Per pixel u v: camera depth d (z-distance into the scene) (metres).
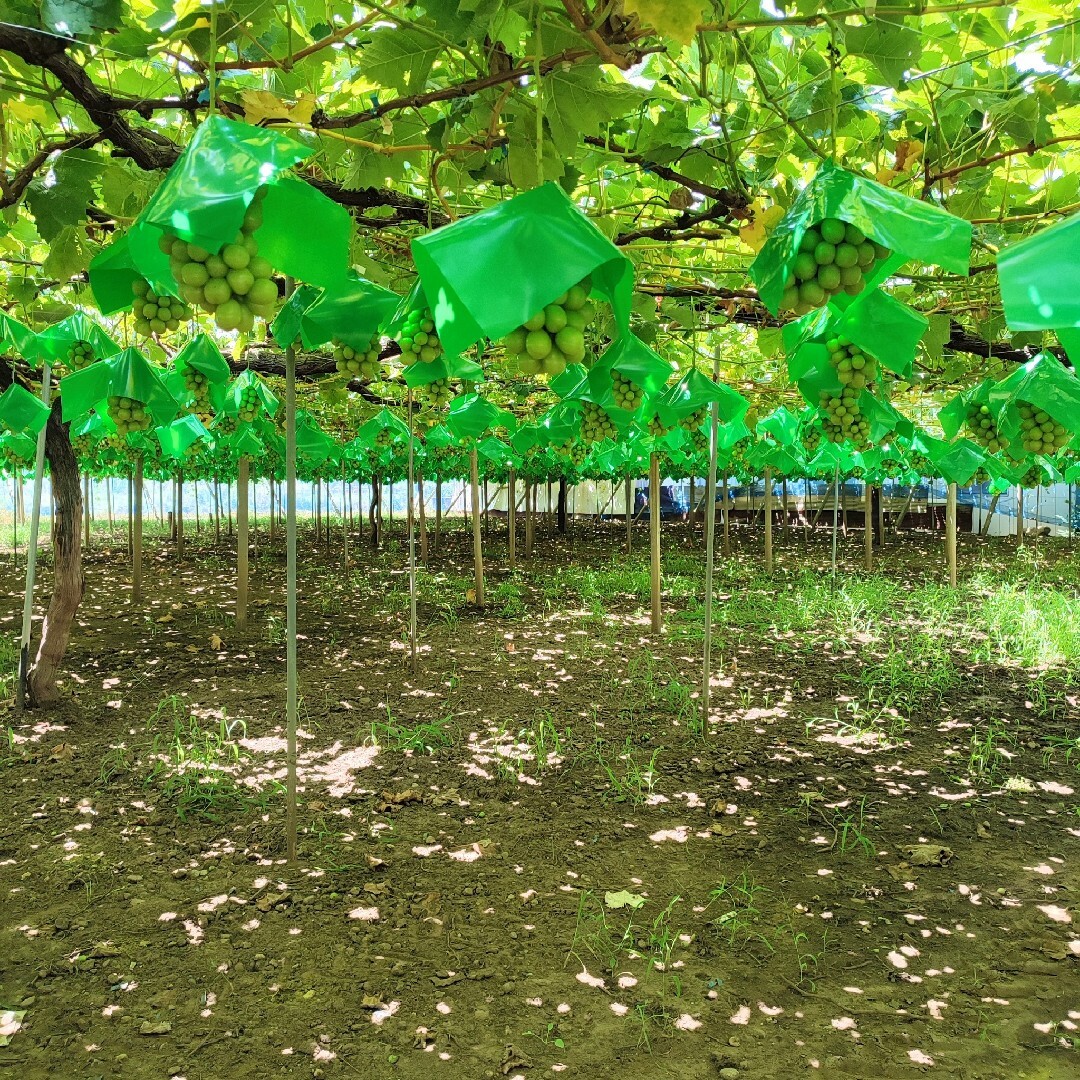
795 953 3.31
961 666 7.94
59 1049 2.71
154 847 4.13
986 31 2.62
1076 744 5.73
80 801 4.67
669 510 34.47
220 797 4.71
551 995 3.04
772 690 7.18
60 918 3.48
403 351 2.00
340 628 9.83
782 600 11.38
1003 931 3.46
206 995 3.00
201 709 6.46
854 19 2.42
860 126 3.04
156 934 3.38
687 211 3.40
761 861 4.09
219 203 1.11
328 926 3.46
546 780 5.11
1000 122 2.77
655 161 3.04
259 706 6.59
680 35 1.41
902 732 6.06
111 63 2.67
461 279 1.06
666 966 3.22
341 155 2.70
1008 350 4.20
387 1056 2.72
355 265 3.28
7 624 9.99
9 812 4.51
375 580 14.23
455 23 1.99
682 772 5.26
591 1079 2.62
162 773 5.09
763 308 4.65
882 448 11.88
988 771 5.29
